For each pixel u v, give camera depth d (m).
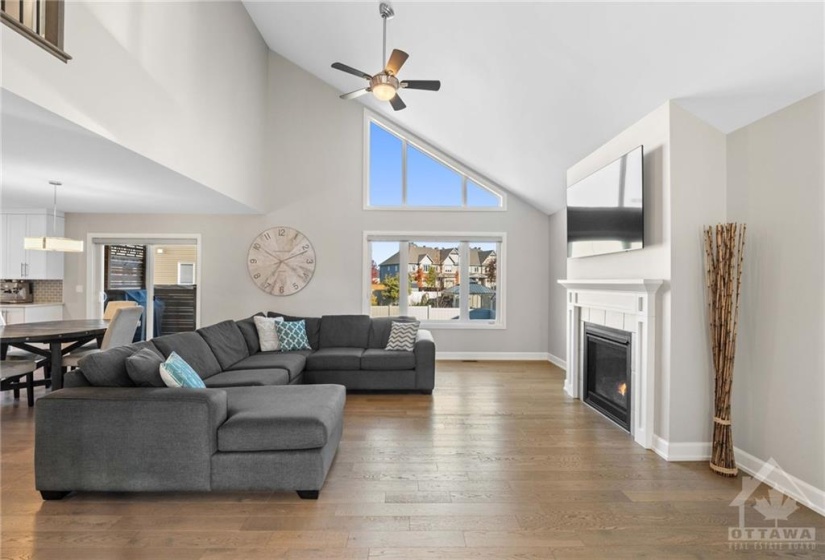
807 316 2.41
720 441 2.80
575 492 2.55
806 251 2.42
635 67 2.97
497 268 6.89
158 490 2.42
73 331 4.23
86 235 6.43
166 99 3.68
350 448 3.20
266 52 6.55
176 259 6.91
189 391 2.51
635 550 2.01
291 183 6.65
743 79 2.59
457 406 4.32
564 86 3.60
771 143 2.66
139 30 3.29
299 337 5.27
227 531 2.14
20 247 6.02
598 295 4.05
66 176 4.04
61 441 2.40
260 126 6.31
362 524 2.20
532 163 5.32
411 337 5.11
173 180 4.20
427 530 2.16
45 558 1.92
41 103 2.38
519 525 2.20
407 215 6.75
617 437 3.46
